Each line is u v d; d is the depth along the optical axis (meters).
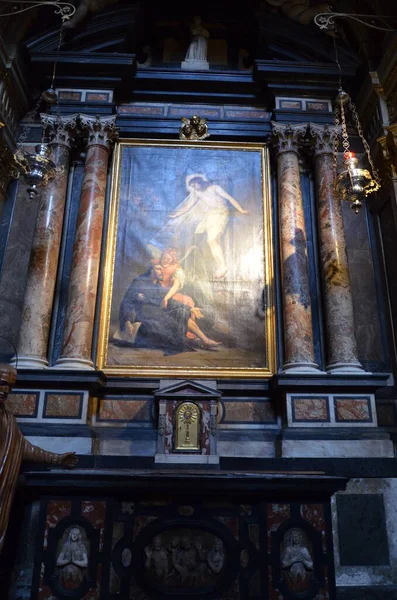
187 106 7.68
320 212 6.92
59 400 5.83
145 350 6.39
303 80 7.53
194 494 4.05
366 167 7.35
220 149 7.44
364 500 5.32
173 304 6.60
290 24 7.58
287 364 6.13
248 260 6.86
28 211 7.11
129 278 6.71
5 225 7.03
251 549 3.97
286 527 4.01
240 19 8.12
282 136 7.23
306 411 5.85
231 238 6.96
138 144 7.41
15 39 7.23
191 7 8.09
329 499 4.12
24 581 4.46
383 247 7.02
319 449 5.58
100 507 4.02
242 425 6.14
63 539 3.94
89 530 3.96
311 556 3.95
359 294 6.94
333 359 6.22
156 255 6.84
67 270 6.77
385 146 6.72
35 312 6.22
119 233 6.95
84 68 7.40
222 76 7.61
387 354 6.66
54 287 6.56
